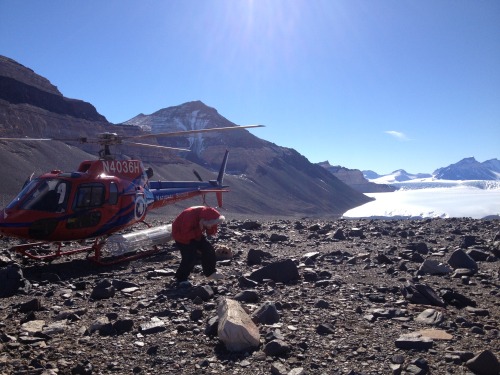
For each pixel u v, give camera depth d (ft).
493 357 15.84
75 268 38.47
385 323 21.50
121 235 40.68
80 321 22.44
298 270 34.35
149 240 43.19
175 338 19.67
